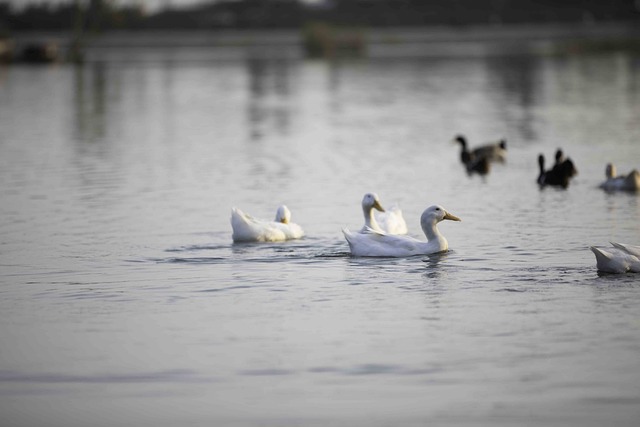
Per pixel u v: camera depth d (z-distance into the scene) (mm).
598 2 178750
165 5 177375
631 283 19859
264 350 16500
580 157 39156
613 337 16797
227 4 180250
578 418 13906
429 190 32344
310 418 14047
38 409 14477
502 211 28234
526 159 39438
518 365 15703
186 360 16141
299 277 20781
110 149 43281
